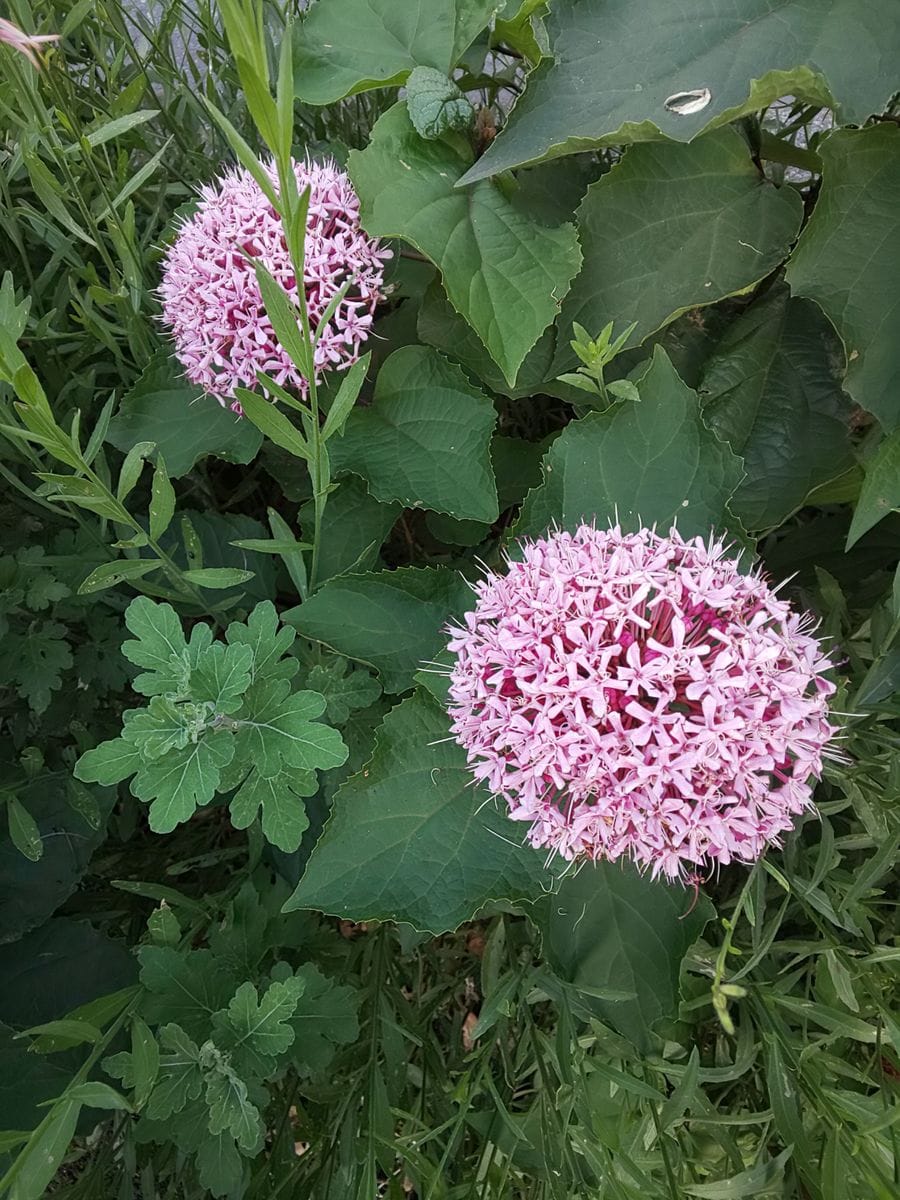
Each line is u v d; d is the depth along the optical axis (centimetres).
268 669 28
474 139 39
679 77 32
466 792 32
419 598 35
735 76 32
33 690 40
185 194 48
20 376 24
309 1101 41
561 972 32
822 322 40
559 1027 31
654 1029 33
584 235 37
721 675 27
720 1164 35
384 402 40
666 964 32
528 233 36
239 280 37
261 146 48
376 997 38
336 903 30
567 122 33
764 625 30
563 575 28
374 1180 30
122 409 43
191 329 39
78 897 46
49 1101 24
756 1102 37
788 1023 35
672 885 32
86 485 28
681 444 34
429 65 40
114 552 42
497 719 29
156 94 50
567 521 34
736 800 27
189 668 27
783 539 47
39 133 34
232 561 45
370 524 41
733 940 37
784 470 39
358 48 41
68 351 46
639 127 32
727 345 40
